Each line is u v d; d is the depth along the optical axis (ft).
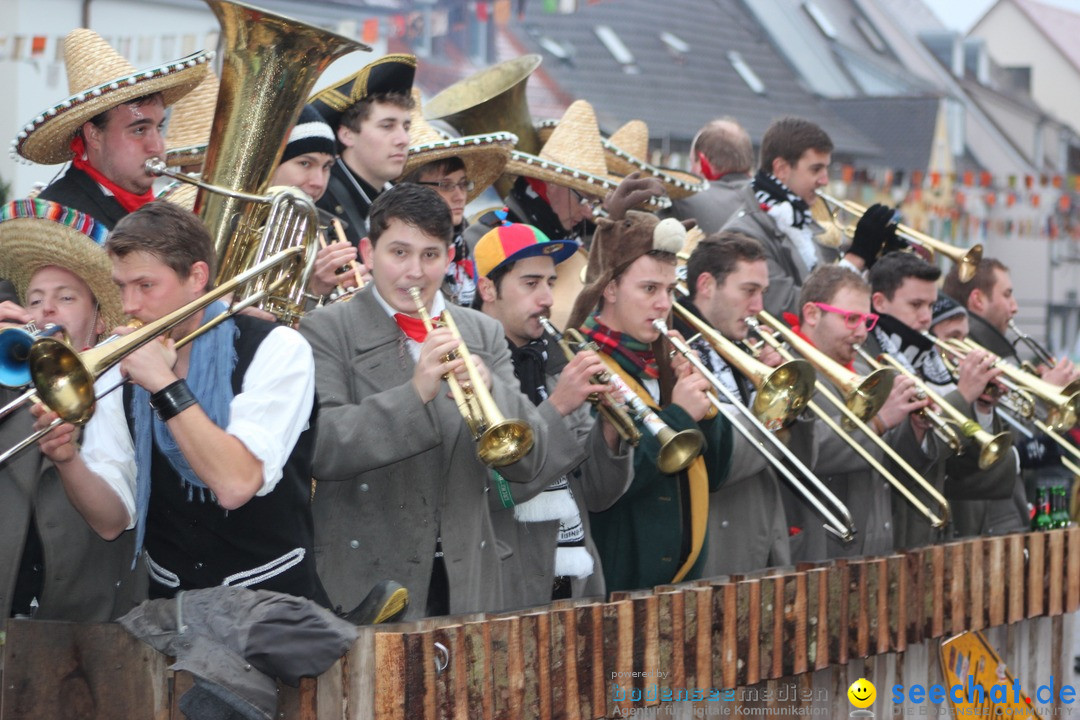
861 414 37.06
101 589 25.93
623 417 30.71
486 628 24.48
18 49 74.23
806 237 47.06
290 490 24.38
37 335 22.89
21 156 31.17
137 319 23.06
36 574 25.70
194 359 23.53
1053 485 48.39
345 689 23.16
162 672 23.08
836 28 206.59
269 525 24.13
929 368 44.32
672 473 30.40
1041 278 212.23
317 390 27.48
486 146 38.73
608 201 33.45
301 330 28.40
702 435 30.60
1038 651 42.09
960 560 37.09
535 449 28.32
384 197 28.17
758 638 30.48
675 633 28.40
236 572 24.09
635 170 48.06
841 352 39.68
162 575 24.38
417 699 23.18
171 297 23.17
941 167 190.49
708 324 36.83
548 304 32.91
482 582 28.53
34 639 23.47
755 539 35.40
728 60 169.17
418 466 27.78
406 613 27.40
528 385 32.42
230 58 28.48
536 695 25.34
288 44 28.35
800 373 33.06
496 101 46.09
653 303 32.96
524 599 30.71
